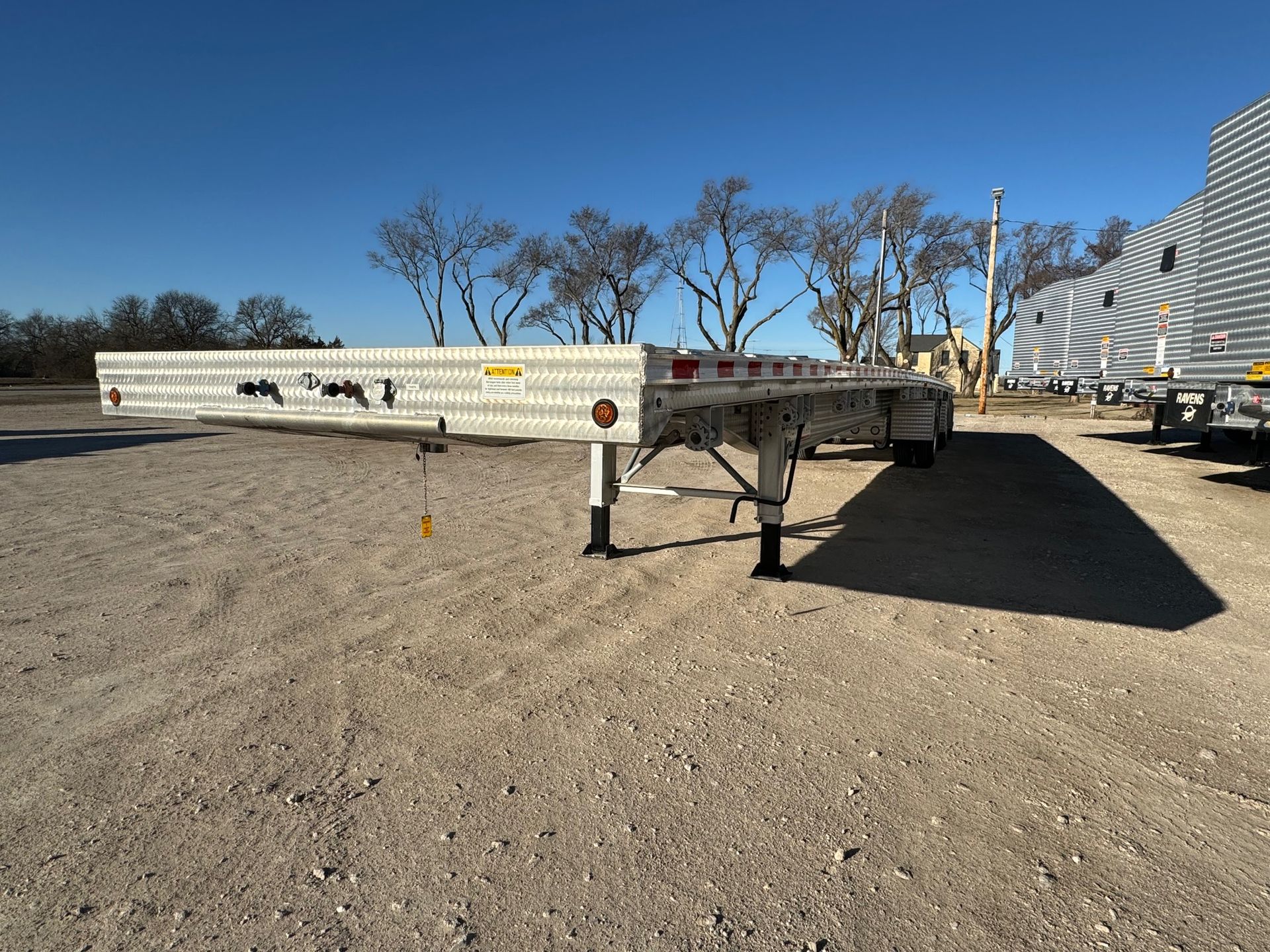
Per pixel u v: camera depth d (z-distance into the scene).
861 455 11.45
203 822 2.26
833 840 2.17
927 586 4.63
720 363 3.09
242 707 3.00
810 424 5.44
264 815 2.29
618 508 7.10
